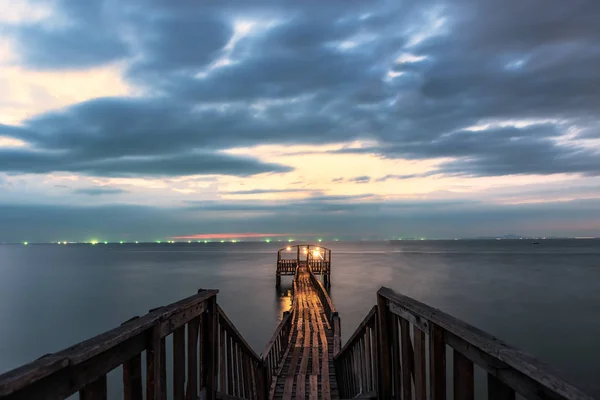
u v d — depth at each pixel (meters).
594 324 23.20
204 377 3.66
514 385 1.58
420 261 87.06
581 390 1.12
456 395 2.19
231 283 45.47
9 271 64.31
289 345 11.96
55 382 1.56
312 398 7.43
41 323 24.39
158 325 2.47
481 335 1.79
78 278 51.78
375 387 4.22
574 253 121.44
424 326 2.61
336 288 39.91
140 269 68.31
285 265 39.56
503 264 74.62
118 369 14.98
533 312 26.88
